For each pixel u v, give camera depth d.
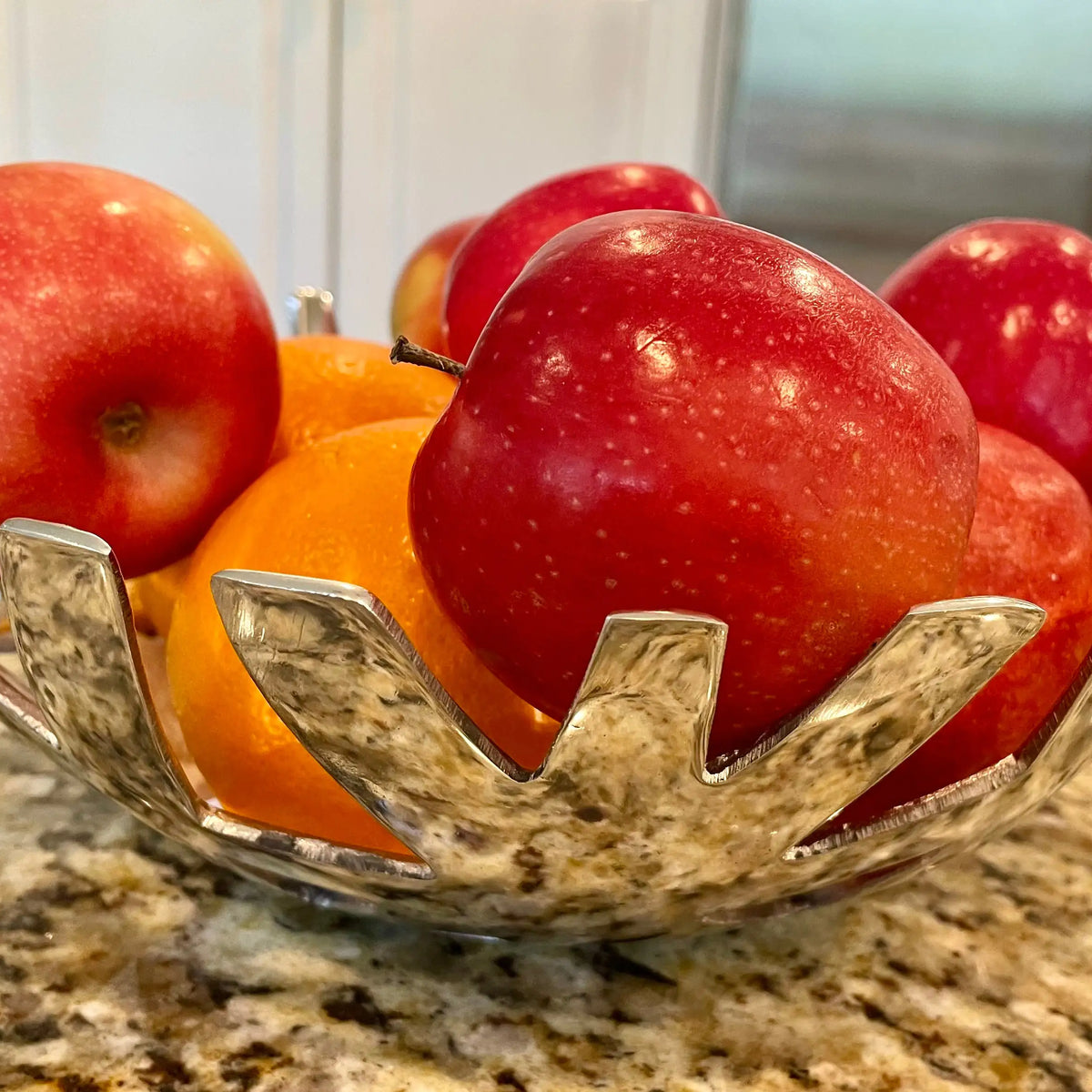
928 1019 0.18
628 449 0.16
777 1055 0.17
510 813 0.15
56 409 0.19
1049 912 0.21
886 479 0.16
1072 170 1.08
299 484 0.19
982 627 0.14
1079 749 0.17
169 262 0.20
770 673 0.17
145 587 0.25
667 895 0.16
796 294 0.17
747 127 1.05
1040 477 0.21
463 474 0.17
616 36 1.01
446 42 0.98
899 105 1.05
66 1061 0.16
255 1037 0.17
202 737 0.19
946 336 0.24
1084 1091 0.16
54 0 0.90
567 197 0.26
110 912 0.19
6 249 0.19
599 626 0.16
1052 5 1.02
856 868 0.16
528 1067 0.16
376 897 0.16
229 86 0.94
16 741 0.25
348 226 1.00
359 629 0.13
